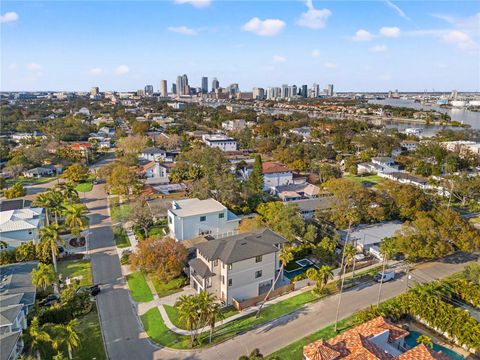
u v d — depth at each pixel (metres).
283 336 40.81
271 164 108.38
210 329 41.31
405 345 39.69
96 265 56.62
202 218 65.44
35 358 33.91
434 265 57.84
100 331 41.31
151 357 37.44
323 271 48.22
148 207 69.50
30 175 112.56
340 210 66.62
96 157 135.62
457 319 40.12
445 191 92.38
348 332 37.22
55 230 52.19
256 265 48.78
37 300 45.62
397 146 154.38
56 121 198.00
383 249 51.62
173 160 126.38
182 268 51.41
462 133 186.12
